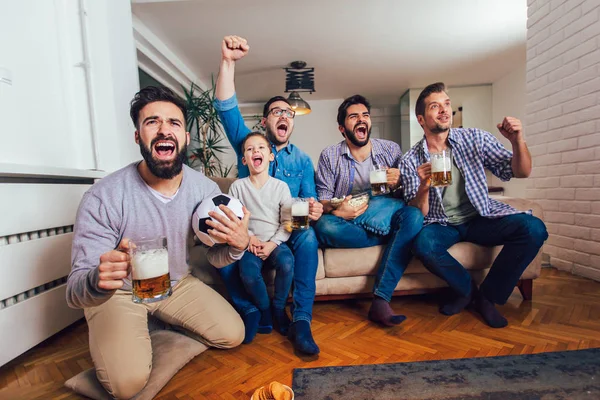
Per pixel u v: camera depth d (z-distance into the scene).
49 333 1.48
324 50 3.85
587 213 2.07
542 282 2.03
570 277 2.11
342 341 1.39
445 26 3.34
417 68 4.50
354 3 2.91
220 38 3.48
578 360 1.14
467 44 3.77
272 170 1.85
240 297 1.53
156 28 3.25
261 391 0.97
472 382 1.04
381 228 1.63
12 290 1.29
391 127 6.49
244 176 1.82
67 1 1.90
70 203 1.62
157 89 1.12
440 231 1.62
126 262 0.87
